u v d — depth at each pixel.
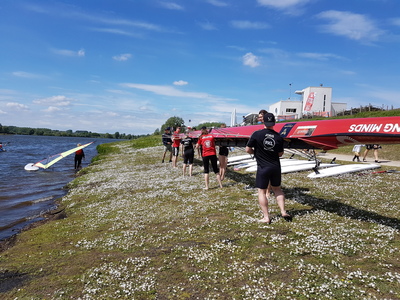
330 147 7.78
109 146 50.09
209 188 10.97
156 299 3.70
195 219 7.16
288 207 7.92
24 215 9.34
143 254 5.19
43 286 4.20
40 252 5.66
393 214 7.18
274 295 3.64
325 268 4.35
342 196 9.10
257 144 6.37
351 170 13.70
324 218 6.85
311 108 59.81
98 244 5.86
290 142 9.21
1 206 10.55
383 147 25.00
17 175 18.84
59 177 18.27
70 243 6.13
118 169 18.77
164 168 17.78
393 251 4.92
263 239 5.57
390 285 3.79
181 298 3.70
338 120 7.57
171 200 9.44
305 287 3.81
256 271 4.31
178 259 4.88
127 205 9.18
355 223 6.48
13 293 4.03
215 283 4.05
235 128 13.62
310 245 5.18
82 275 4.46
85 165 25.72
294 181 11.79
